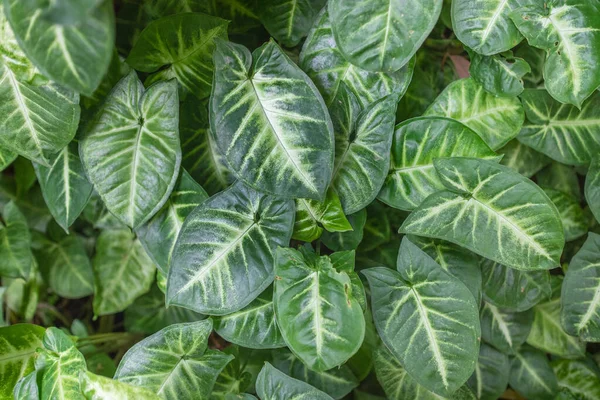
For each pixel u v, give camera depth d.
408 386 0.75
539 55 0.76
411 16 0.62
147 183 0.68
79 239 0.89
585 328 0.73
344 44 0.63
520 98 0.74
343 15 0.62
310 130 0.64
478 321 0.66
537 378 0.82
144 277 0.84
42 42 0.51
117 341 0.88
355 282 0.67
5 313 0.90
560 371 0.84
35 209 0.91
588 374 0.82
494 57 0.69
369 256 0.79
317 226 0.70
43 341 0.69
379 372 0.75
